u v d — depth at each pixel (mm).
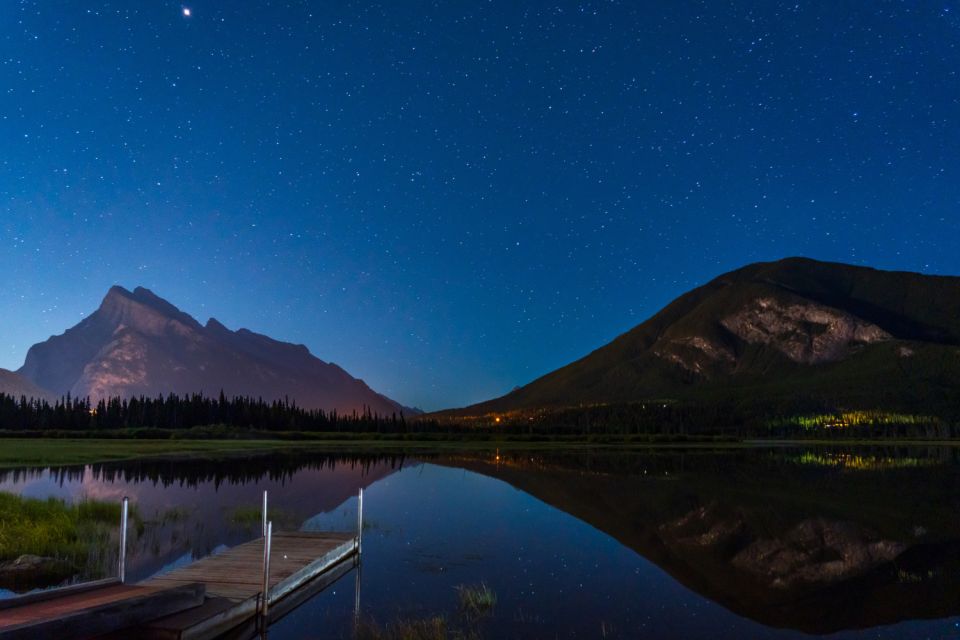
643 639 13477
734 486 44812
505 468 62281
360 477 50406
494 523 27875
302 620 14312
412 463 68312
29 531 20703
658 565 20281
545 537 24766
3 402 153625
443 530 26094
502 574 18766
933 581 18609
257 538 22500
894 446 139250
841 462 76250
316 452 88500
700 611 15508
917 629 14453
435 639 13117
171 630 11828
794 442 164000
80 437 124688
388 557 20953
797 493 40281
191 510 29781
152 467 56156
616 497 37906
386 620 14336
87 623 10438
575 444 134750
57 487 39750
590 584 17812
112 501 32531
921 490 42406
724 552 22422
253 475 50094
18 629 9312
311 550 19516
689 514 31094
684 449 114750
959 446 140000
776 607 15977
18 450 74875
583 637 13531
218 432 136250
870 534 25922
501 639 13242
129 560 19297
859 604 16281
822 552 22547
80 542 21000
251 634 13422
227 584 15352
